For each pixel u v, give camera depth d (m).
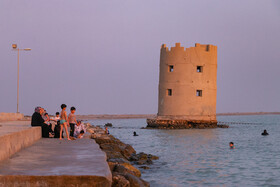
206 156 31.78
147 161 26.98
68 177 9.55
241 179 21.30
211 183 20.12
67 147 17.08
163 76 70.69
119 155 23.47
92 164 11.66
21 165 11.45
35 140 20.27
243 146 40.91
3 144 12.65
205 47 70.00
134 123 127.38
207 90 69.19
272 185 19.73
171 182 20.14
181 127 68.12
